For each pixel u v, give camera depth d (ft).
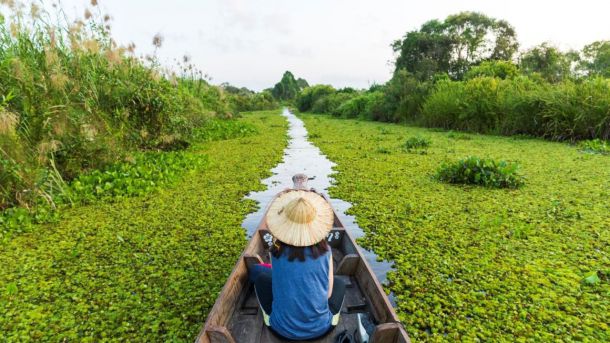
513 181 26.78
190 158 36.35
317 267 9.21
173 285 14.23
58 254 16.88
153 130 38.11
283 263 9.25
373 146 48.39
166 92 40.14
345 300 12.09
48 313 12.57
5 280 14.66
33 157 22.15
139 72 37.24
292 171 34.55
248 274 13.15
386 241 18.02
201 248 17.44
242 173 32.94
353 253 14.30
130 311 12.69
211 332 8.79
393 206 23.22
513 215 20.99
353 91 168.96
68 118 25.50
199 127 54.24
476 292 13.47
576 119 44.88
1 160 20.31
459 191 26.12
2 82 23.52
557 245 17.10
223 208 23.12
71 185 25.71
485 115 59.21
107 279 14.78
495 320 11.90
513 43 128.16
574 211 21.26
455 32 130.21
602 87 46.06
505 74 83.71
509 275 14.57
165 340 11.20
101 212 22.26
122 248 17.48
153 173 29.68
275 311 9.65
